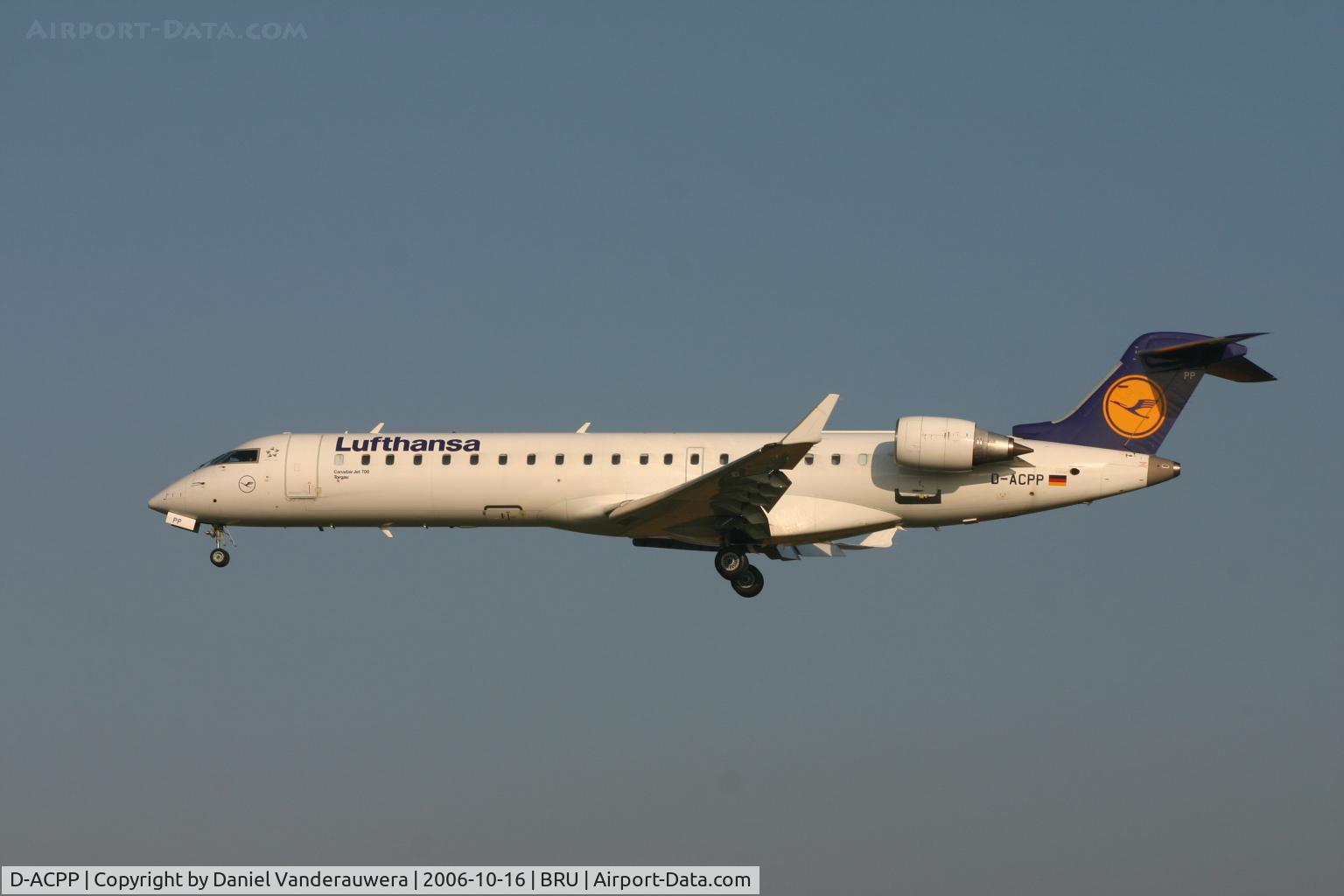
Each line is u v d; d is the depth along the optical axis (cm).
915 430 12338
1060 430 12725
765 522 12506
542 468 12975
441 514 13200
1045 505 12538
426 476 13100
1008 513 12600
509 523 13200
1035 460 12500
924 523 12731
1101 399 12712
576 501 12925
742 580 12825
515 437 13225
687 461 12888
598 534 13075
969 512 12600
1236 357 12469
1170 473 12481
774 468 11644
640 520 12569
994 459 12319
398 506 13188
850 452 12700
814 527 12588
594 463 12938
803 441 11206
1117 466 12481
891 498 12581
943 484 12531
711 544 13212
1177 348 12544
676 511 12388
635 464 12912
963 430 12306
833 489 12625
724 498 12144
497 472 13025
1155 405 12631
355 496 13212
